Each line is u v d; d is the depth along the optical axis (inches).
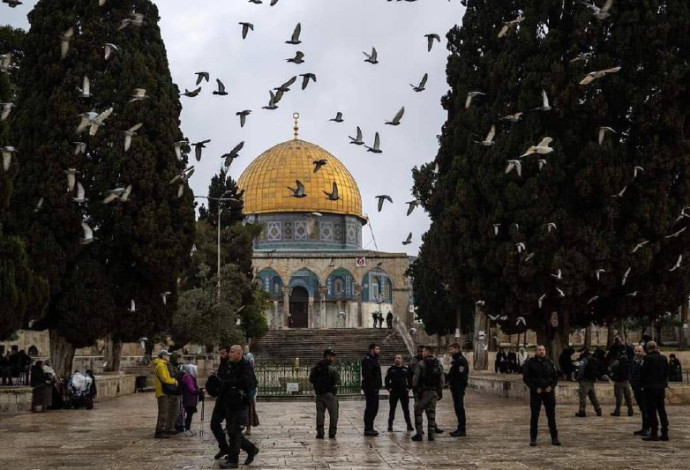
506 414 1055.0
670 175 1251.8
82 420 1015.0
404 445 725.9
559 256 1213.1
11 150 813.2
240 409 596.1
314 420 1001.5
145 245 1385.3
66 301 1343.5
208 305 2018.9
